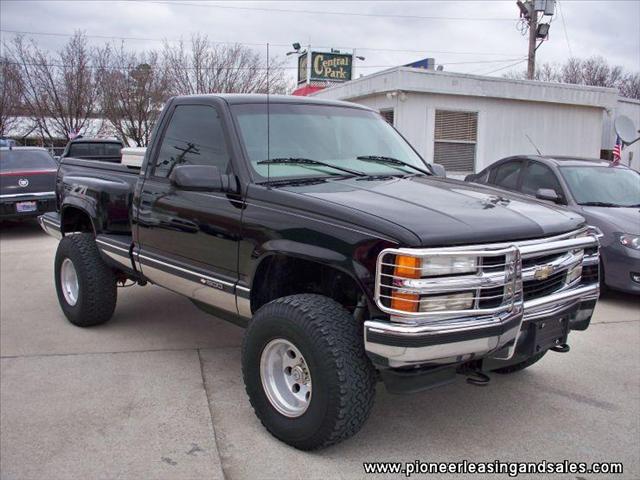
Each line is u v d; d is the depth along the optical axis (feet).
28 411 13.08
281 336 11.18
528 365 14.26
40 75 89.81
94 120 92.89
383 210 10.64
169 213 14.33
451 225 10.21
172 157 14.82
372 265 10.02
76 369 15.47
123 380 14.80
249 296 12.27
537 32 71.26
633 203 24.47
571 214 12.78
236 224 12.37
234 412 13.09
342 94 51.60
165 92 89.25
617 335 18.74
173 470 10.81
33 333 18.40
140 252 15.61
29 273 27.22
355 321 10.84
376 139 15.43
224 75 94.38
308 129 14.25
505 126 48.19
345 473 10.75
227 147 13.10
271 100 14.40
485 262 10.11
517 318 10.46
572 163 26.18
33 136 99.25
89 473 10.71
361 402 10.55
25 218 37.91
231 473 10.71
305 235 11.03
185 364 15.90
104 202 17.22
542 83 48.29
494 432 12.32
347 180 13.01
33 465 10.96
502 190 14.01
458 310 9.94
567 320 12.08
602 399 13.96
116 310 20.88
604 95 51.03
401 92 43.65
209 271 13.30
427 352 9.75
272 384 11.73
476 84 45.78
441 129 46.11
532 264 11.06
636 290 21.61
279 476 10.62
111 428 12.34
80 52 89.81
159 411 13.12
